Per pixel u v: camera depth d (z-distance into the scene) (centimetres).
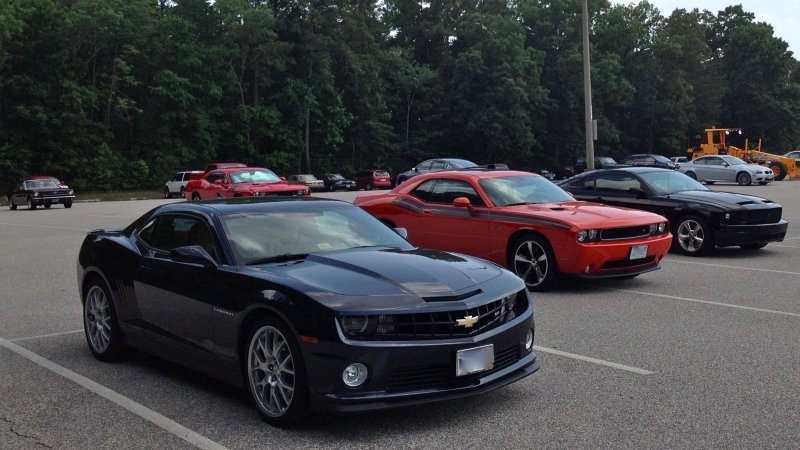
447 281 480
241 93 6278
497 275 515
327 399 435
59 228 2194
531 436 442
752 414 477
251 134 6369
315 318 437
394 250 551
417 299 452
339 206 621
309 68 6400
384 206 1178
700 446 422
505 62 6844
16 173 5191
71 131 5381
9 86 5228
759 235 1274
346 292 451
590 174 1427
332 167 6756
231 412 500
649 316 802
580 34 7825
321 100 6400
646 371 583
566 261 935
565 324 765
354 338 432
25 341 727
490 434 447
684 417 473
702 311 827
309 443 437
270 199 619
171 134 6059
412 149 7244
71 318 842
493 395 527
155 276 570
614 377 568
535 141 6994
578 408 494
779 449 416
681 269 1158
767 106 9019
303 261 514
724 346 662
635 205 1352
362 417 484
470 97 7125
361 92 6781
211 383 574
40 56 5403
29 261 1383
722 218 1265
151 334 582
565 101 7562
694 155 5422
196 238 561
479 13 7262
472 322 456
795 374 570
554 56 7900
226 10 6153
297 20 6444
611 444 427
